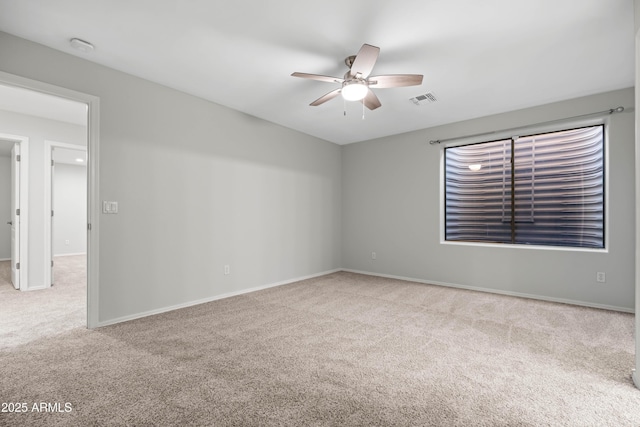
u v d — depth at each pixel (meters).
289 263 4.74
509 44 2.46
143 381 1.85
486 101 3.65
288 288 4.33
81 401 1.65
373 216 5.34
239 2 2.00
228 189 3.88
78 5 2.02
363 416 1.55
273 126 4.49
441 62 2.75
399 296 3.90
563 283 3.63
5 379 1.86
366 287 4.40
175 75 3.02
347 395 1.73
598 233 3.62
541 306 3.46
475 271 4.26
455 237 4.62
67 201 7.89
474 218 4.49
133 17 2.15
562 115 3.62
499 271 4.07
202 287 3.59
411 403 1.66
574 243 3.78
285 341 2.48
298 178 4.90
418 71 2.91
